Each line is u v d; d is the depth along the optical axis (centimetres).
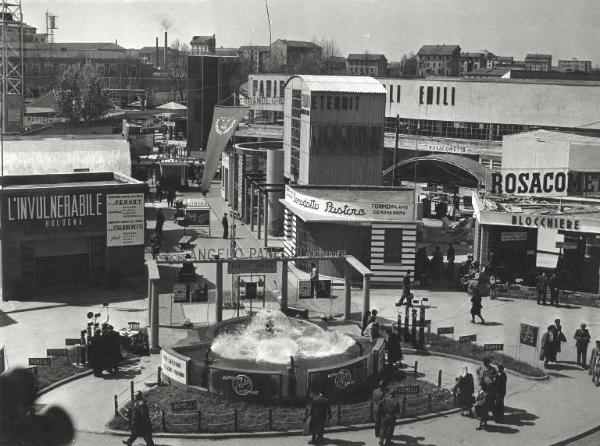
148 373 3309
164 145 11931
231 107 5056
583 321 4216
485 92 9725
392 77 10638
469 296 4734
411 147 9962
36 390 2748
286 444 2647
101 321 4066
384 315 4284
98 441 2617
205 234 6388
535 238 4947
